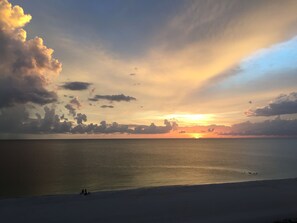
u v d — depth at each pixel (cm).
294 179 4788
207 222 2523
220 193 3672
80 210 2920
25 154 13775
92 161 10350
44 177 6400
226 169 7975
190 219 2617
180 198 3403
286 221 2488
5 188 5106
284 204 3145
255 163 9588
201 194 3612
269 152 15500
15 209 2964
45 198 3441
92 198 3422
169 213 2809
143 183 5638
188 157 12244
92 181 5866
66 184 5506
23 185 5400
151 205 3091
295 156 12625
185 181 5912
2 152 15062
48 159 11119
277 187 4066
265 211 2866
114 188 5066
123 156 12888
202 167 8450
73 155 13388
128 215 2752
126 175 6750
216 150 17912
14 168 8088
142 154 14288
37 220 2622
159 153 15125
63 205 3111
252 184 4316
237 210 2905
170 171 7531
